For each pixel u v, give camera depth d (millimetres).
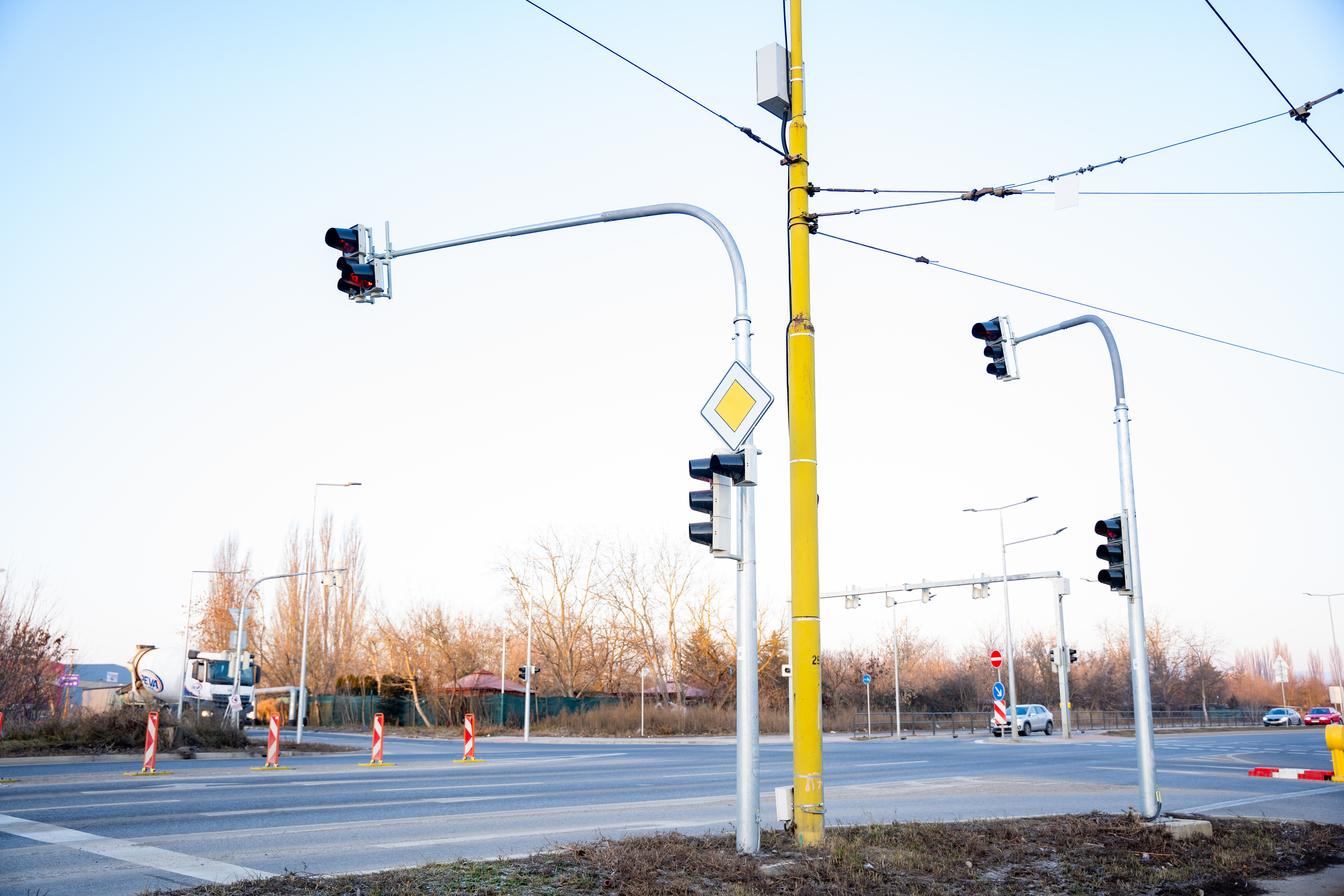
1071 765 24828
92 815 12875
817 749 9359
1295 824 12016
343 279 11523
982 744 38031
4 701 28812
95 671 72938
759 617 55750
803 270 10273
